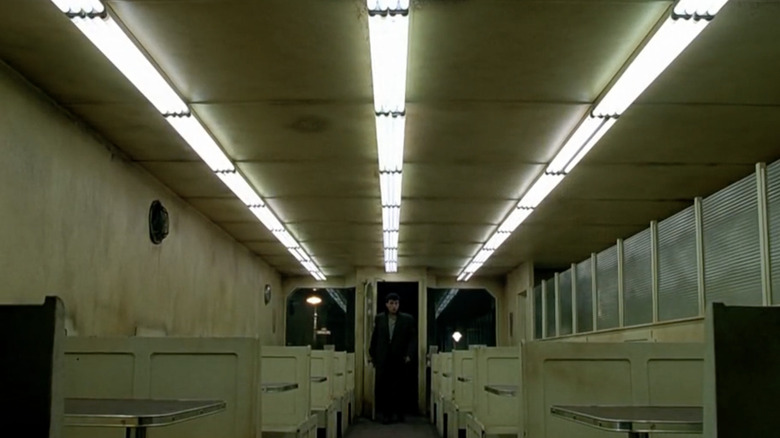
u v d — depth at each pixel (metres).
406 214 8.70
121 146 5.88
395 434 9.94
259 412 4.13
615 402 3.94
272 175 6.88
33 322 1.60
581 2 3.43
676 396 3.95
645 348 3.99
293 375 6.08
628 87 4.35
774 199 4.52
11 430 1.56
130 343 4.15
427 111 4.96
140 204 6.56
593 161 6.18
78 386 4.11
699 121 5.09
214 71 4.29
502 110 4.93
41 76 4.40
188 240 8.14
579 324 9.05
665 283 6.30
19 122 4.38
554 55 4.02
